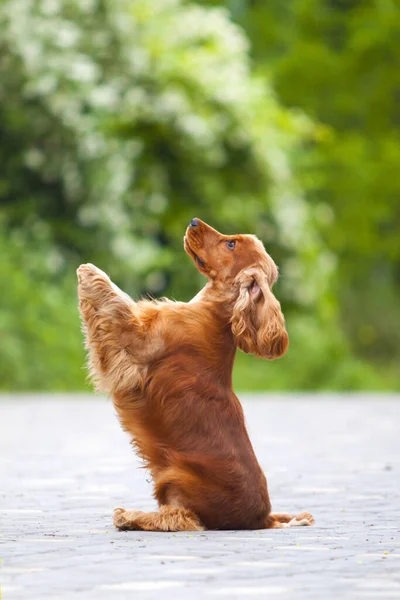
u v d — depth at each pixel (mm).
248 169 25516
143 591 4609
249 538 6094
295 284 25969
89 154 22219
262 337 6531
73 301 22141
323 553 5586
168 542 5922
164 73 24328
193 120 24125
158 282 24547
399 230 36219
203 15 25891
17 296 21297
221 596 4512
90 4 23281
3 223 22219
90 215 22500
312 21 36156
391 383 28875
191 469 6418
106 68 23781
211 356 6602
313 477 9172
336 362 26156
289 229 25797
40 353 21078
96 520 6859
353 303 34844
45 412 16062
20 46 22062
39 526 6594
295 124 26984
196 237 6840
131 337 6488
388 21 35125
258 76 27906
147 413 6508
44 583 4770
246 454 6551
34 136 22422
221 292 6746
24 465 9922
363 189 34438
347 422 14945
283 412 16797
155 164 24453
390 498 7945
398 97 36219
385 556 5508
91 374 6625
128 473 9359
